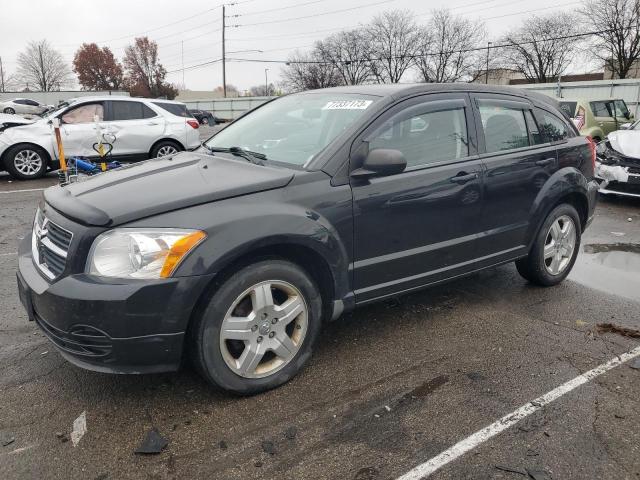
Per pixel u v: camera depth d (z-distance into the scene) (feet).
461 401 9.89
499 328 13.00
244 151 12.07
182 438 8.77
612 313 14.01
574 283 16.31
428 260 12.16
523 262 15.37
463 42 200.34
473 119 13.04
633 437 8.91
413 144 11.81
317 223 10.03
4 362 11.05
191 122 39.70
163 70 281.33
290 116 12.85
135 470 8.05
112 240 8.66
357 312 13.87
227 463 8.21
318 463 8.23
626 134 28.68
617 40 156.25
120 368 8.77
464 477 7.97
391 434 8.93
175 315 8.69
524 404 9.82
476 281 16.33
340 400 9.89
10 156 35.63
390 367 11.10
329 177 10.42
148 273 8.55
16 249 19.29
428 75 208.74
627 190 26.99
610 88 91.35
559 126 15.57
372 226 10.94
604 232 22.86
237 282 9.29
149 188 9.77
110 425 9.07
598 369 11.09
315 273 10.78
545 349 11.96
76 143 36.35
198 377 10.55
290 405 9.71
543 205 14.46
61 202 9.72
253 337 9.71
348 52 215.10
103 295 8.36
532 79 197.16
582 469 8.14
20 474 7.93
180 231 8.78
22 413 9.36
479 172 12.73
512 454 8.47
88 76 288.30
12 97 199.21
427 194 11.69
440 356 11.59
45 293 8.79
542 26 187.01
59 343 9.09
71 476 7.92
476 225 12.96
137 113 37.78
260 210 9.46
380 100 11.59
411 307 14.24
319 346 11.98
